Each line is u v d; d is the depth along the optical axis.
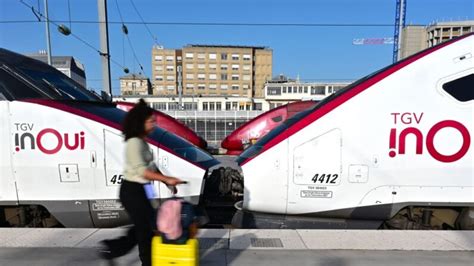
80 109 5.01
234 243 4.17
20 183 4.86
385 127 4.46
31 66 5.36
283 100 88.06
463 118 4.41
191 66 115.62
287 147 4.57
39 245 4.14
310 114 4.62
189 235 2.74
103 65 12.28
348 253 3.92
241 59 116.56
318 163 4.52
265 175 4.61
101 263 3.71
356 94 4.54
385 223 4.79
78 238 4.35
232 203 5.94
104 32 12.16
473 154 4.41
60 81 5.52
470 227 4.59
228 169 6.21
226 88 116.75
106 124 4.93
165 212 2.73
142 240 2.99
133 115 3.00
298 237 4.32
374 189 4.49
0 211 5.05
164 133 5.54
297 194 4.57
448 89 4.46
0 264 3.67
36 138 4.83
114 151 4.89
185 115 32.88
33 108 4.86
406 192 4.47
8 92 4.92
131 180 2.99
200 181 5.04
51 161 4.85
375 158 4.46
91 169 4.86
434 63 4.52
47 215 5.11
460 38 4.65
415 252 3.94
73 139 4.86
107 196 4.87
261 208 4.68
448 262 3.72
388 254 3.89
